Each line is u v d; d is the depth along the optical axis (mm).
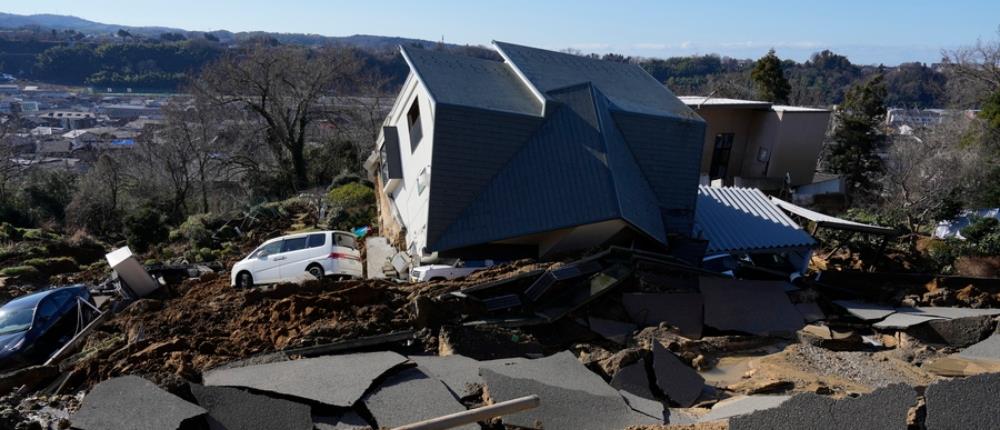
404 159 24016
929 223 31156
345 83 51875
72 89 110625
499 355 11523
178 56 114375
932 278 16188
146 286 18391
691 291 14289
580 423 8672
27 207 40688
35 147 60812
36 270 24047
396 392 9156
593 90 20047
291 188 49188
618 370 10297
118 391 8555
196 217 33688
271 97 47219
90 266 25828
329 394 8852
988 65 42281
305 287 14289
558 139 18812
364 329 11758
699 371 11625
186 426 8109
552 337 12906
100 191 41062
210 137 46562
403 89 25078
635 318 13430
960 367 11289
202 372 10023
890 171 39031
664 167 20453
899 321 13414
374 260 22422
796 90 76688
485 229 17953
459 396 9297
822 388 10328
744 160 36500
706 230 20297
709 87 63062
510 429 8508
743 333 13297
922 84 87875
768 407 8797
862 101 45688
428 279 17016
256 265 19172
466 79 21172
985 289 15711
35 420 8758
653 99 23312
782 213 21891
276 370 9844
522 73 21734
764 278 16531
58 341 14992
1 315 14773
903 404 7387
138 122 80750
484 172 18594
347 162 50938
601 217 17188
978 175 32844
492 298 13477
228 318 13141
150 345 11656
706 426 8219
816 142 35281
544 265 15289
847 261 22406
